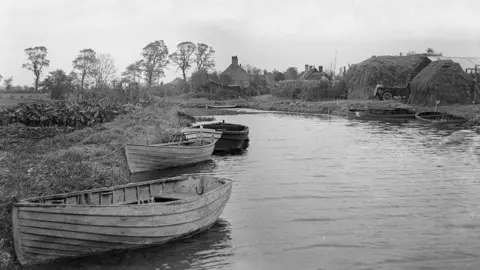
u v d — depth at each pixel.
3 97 48.72
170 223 10.22
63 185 12.05
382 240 10.85
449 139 30.17
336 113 56.78
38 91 67.69
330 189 15.99
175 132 23.94
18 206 8.34
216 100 88.38
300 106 65.69
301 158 22.94
